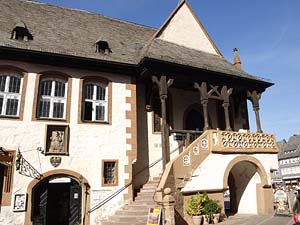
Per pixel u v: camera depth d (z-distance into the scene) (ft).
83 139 43.50
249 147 50.37
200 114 60.85
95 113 46.39
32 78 42.75
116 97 47.55
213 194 44.37
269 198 51.13
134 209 41.14
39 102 43.01
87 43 50.52
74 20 57.88
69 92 44.55
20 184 38.50
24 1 57.11
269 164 52.54
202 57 58.80
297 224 38.14
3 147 38.78
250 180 53.62
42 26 50.52
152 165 50.80
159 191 38.86
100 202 42.11
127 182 44.52
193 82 50.31
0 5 51.83
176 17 62.18
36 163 39.93
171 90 58.08
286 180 216.54
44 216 39.63
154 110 54.60
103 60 45.60
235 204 55.98
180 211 40.22
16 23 47.21
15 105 41.57
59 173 40.81
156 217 33.32
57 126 42.34
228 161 47.39
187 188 41.63
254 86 56.90
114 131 45.83
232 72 55.26
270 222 40.96
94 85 47.29
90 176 42.47
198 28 64.80
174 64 46.96
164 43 57.16
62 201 43.70
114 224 38.58
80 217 41.24
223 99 52.11
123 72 48.75
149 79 51.31
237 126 62.80
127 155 45.57
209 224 40.45
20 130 40.22
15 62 42.19
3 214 36.86
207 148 46.01
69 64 45.11
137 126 51.47
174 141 54.65
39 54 42.14
